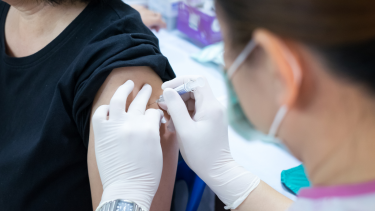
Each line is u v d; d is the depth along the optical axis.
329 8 0.38
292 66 0.43
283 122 0.48
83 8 0.69
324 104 0.45
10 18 0.76
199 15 1.02
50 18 0.69
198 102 0.66
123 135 0.61
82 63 0.63
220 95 0.86
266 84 0.46
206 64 0.96
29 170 0.65
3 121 0.72
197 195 0.70
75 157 0.66
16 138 0.69
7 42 0.75
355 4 0.37
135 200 0.60
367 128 0.45
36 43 0.71
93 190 0.64
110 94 0.63
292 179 0.74
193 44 1.08
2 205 0.68
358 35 0.38
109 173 0.61
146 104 0.65
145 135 0.61
